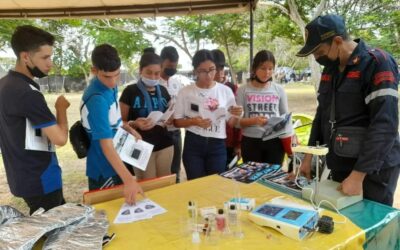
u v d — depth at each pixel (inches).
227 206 55.8
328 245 45.0
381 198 65.0
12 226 45.4
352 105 62.9
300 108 439.8
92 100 65.6
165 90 105.8
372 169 57.3
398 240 56.7
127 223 53.6
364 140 59.6
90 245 44.1
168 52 120.4
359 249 48.1
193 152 94.6
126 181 62.0
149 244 46.8
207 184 71.4
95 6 147.1
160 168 106.8
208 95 94.0
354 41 64.4
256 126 99.3
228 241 46.8
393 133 57.3
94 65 67.7
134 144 72.5
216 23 300.5
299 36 287.6
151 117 89.0
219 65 113.7
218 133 94.2
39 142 66.2
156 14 148.9
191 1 143.0
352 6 233.3
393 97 57.0
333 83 67.4
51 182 69.5
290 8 245.3
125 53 311.4
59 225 46.9
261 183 72.0
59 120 68.6
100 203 62.5
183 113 97.9
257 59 99.5
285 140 96.8
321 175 74.1
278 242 46.1
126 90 99.7
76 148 74.2
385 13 223.0
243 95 104.3
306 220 48.1
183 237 48.5
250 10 141.6
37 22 303.1
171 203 61.2
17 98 61.7
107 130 64.2
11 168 67.5
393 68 59.1
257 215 51.5
